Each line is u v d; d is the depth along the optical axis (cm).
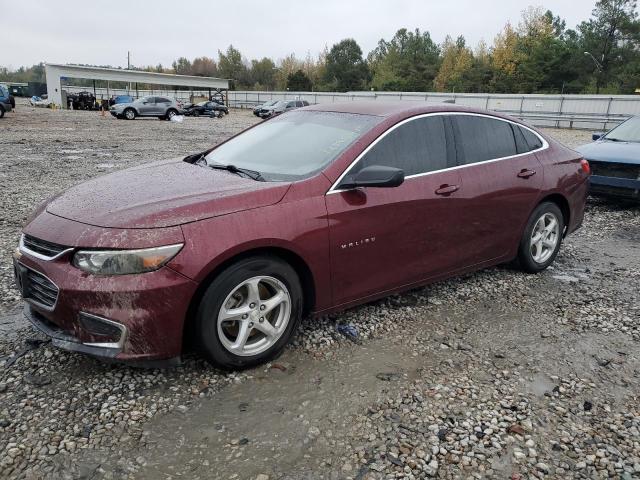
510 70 7125
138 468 246
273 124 448
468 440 273
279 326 333
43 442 259
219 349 308
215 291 298
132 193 328
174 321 288
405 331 391
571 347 377
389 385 319
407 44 10494
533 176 482
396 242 379
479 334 392
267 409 292
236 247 299
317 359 346
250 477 243
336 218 342
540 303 454
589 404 308
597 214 814
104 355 283
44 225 311
